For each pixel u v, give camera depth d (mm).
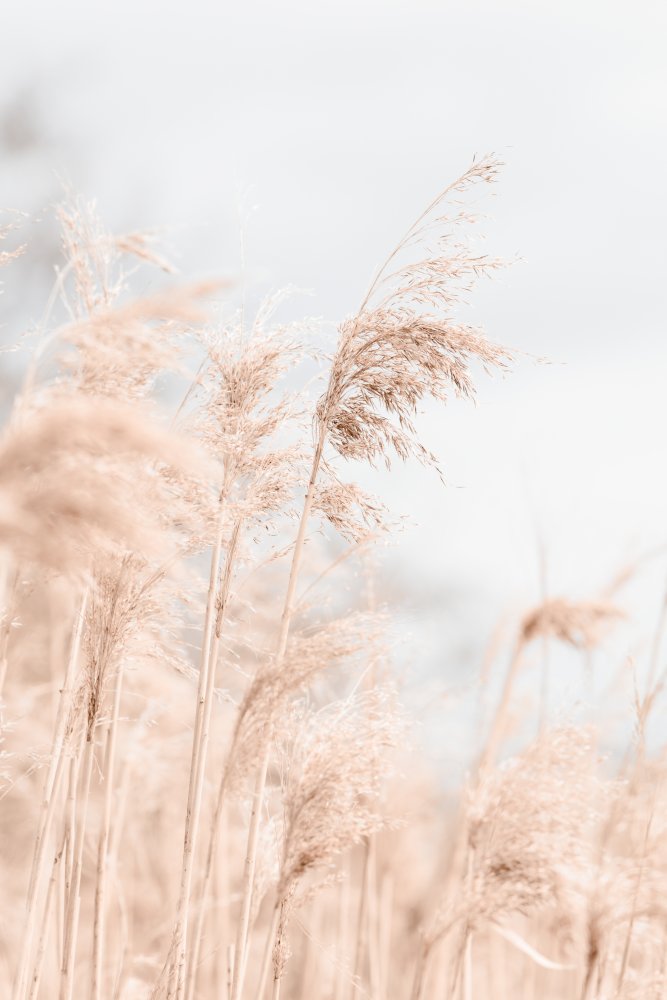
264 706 2756
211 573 2887
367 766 2877
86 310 2553
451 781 4867
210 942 4508
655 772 4055
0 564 2588
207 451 2762
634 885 3471
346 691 3229
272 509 2975
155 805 5023
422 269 2992
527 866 3229
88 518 1843
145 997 3613
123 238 2355
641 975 3811
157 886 5215
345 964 3936
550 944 4715
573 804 3338
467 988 3760
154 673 4090
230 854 5078
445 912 3400
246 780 2871
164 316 2125
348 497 3057
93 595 2773
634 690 4012
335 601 3059
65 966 2850
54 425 1773
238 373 2941
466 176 2990
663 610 4102
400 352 2941
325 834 2838
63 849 2945
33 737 3881
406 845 5414
